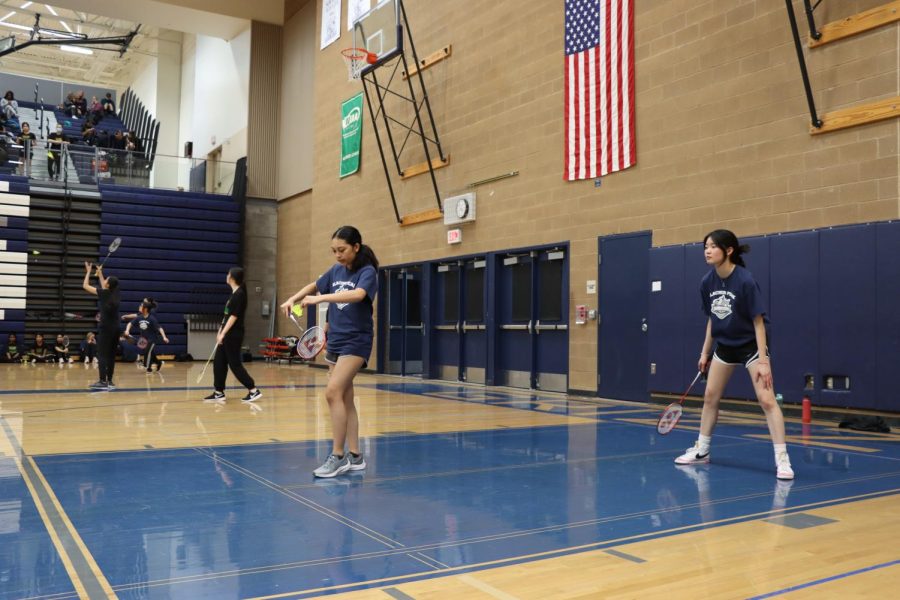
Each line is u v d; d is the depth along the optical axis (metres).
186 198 24.64
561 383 13.34
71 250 22.92
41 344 21.52
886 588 3.02
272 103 25.73
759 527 3.98
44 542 3.57
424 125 16.61
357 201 19.39
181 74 33.28
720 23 10.41
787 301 9.42
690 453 6.03
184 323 24.27
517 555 3.45
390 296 18.05
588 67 12.42
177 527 3.88
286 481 5.14
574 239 12.73
